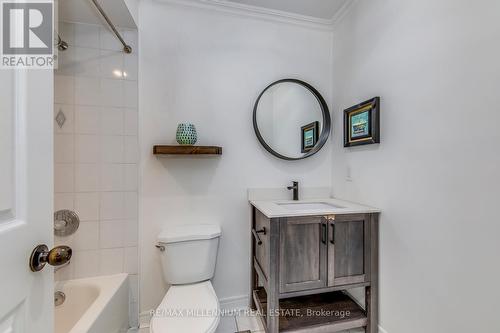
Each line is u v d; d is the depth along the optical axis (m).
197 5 1.75
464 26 0.97
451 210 1.03
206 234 1.55
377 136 1.47
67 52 1.52
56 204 1.51
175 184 1.71
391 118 1.37
